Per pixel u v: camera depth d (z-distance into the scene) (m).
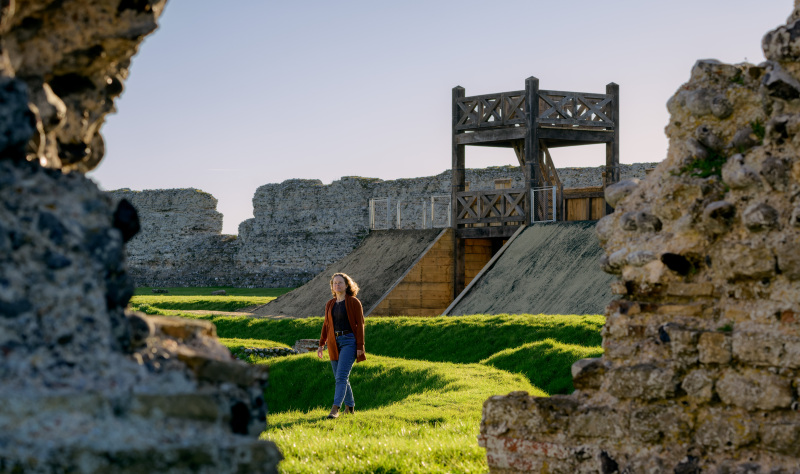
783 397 4.50
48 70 3.56
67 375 2.95
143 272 54.88
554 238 19.11
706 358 4.80
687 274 5.21
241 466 3.08
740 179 4.91
